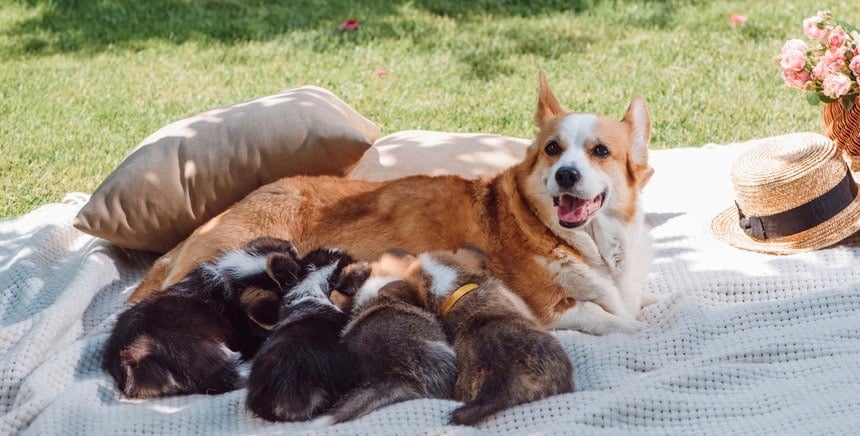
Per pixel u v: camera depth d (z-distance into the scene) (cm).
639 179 311
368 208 312
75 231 344
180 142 324
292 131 322
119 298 317
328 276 291
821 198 321
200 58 484
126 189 320
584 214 300
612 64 465
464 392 280
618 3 535
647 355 292
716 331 296
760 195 323
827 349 286
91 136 421
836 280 309
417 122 426
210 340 289
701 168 365
